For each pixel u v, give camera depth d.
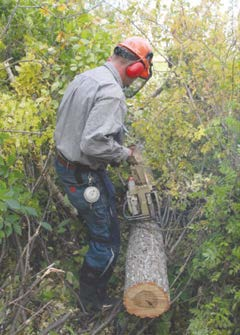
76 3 3.73
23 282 3.16
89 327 3.53
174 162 3.65
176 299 3.47
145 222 3.47
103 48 3.70
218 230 3.26
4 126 3.17
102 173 3.36
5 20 3.95
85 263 3.43
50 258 3.79
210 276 3.26
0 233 3.10
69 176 3.32
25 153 3.41
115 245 3.46
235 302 3.17
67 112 3.23
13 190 3.17
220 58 3.62
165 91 3.85
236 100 3.53
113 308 3.55
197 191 3.49
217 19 3.78
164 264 3.39
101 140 3.07
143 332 3.50
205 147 3.45
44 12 3.63
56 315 3.40
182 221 3.81
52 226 3.86
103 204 3.35
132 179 3.44
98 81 3.17
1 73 3.79
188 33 3.72
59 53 3.70
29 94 3.58
